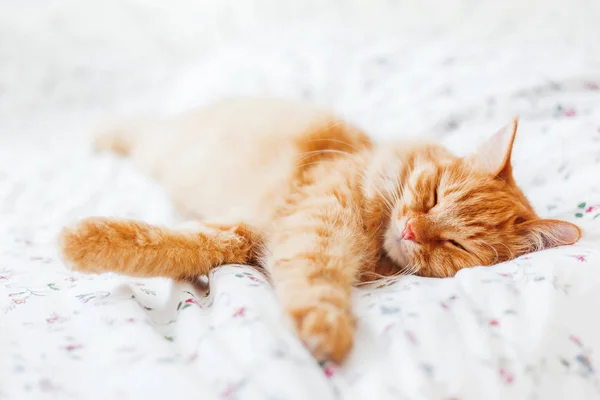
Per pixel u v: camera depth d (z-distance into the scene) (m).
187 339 0.41
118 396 0.37
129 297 0.45
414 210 0.54
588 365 0.40
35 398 0.37
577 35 0.88
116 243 0.46
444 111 0.72
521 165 0.62
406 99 0.77
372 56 0.85
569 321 0.42
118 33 1.09
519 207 0.54
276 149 0.59
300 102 0.66
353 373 0.39
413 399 0.37
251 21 1.10
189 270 0.50
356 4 1.03
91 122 0.90
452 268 0.53
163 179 0.69
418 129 0.71
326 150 0.58
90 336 0.41
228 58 0.93
